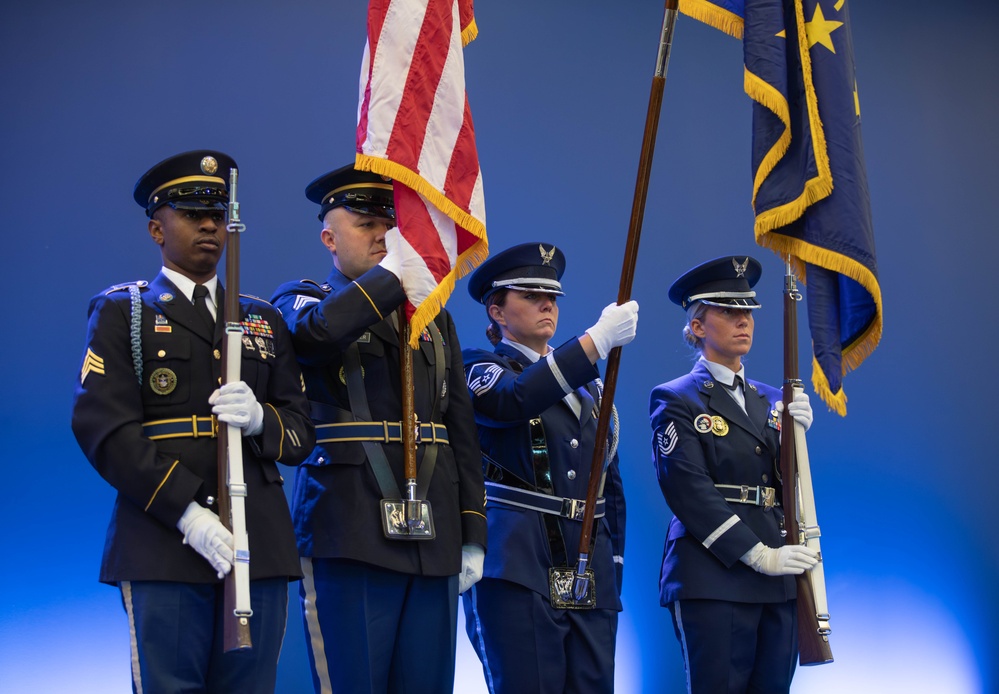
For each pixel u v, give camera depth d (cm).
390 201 353
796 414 390
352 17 508
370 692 313
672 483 413
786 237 373
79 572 434
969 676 545
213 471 284
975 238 585
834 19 374
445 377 345
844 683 532
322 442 327
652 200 550
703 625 404
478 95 531
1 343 440
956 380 569
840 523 545
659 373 537
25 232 449
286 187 487
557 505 382
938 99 593
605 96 551
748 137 570
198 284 302
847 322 379
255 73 489
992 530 560
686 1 373
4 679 418
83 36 467
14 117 454
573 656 376
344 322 315
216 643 281
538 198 532
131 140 467
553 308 413
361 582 316
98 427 276
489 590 373
